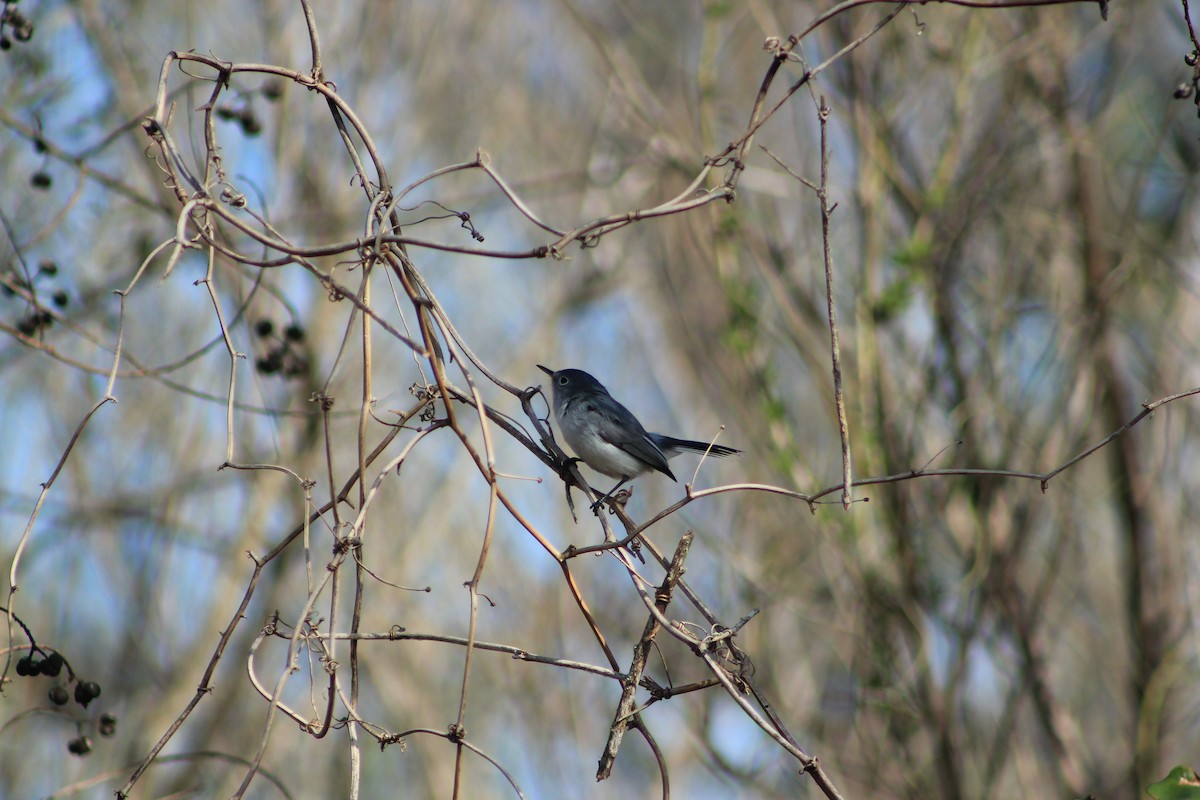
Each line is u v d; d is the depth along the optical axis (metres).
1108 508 14.15
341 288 5.85
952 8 12.46
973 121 13.19
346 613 13.46
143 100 11.14
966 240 12.66
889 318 11.93
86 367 7.31
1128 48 12.93
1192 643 12.91
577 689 14.01
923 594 11.95
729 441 13.38
